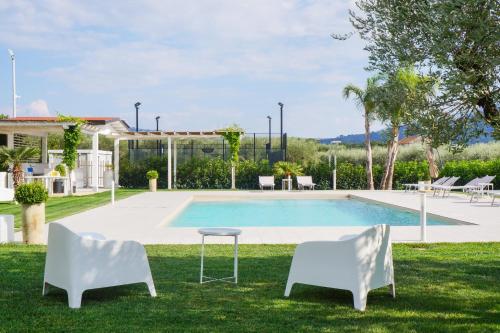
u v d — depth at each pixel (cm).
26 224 852
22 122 1983
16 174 1773
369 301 521
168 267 669
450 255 749
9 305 500
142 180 2708
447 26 401
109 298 530
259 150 2830
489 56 418
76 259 493
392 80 495
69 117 2062
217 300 516
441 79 439
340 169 2581
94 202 1712
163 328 424
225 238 913
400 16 459
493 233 976
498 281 592
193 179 2652
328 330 419
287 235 946
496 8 389
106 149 3544
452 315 466
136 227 1064
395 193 2167
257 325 432
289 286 533
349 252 495
